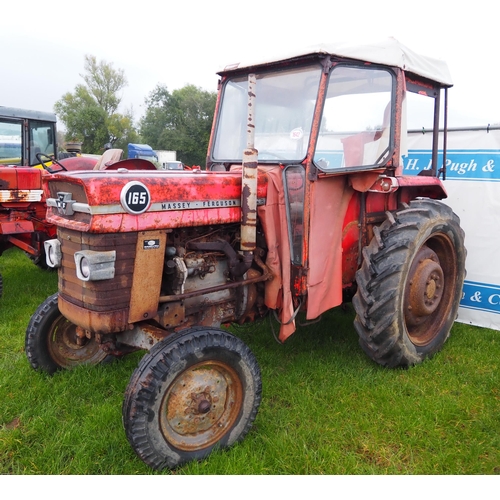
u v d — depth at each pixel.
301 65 3.08
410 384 3.33
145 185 2.52
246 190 2.81
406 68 3.45
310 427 2.83
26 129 7.76
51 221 2.72
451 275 4.04
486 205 4.65
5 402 3.07
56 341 3.46
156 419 2.35
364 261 3.41
